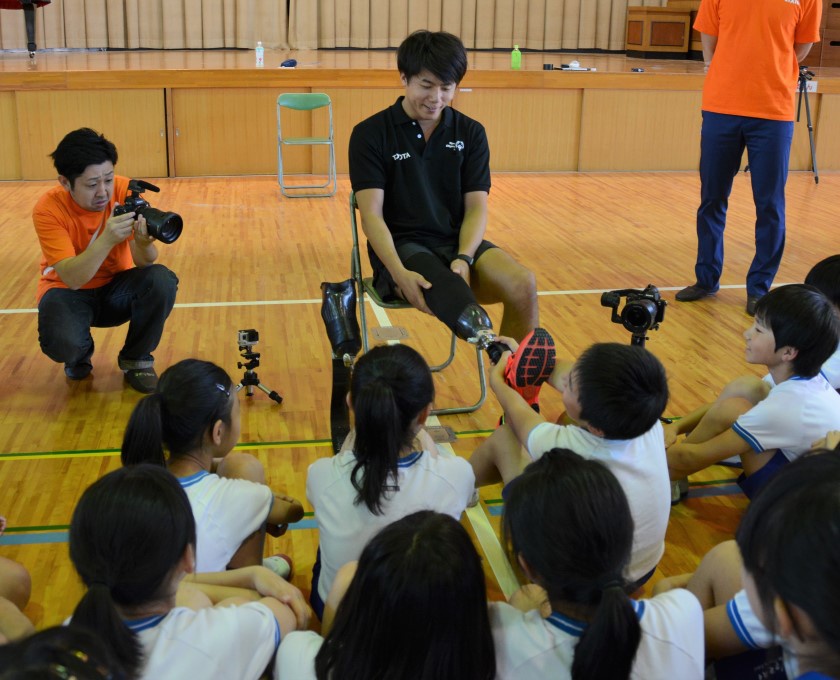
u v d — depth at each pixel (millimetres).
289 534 2211
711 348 3518
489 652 1140
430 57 2545
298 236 5160
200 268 4473
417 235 2789
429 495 1649
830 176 7293
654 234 5375
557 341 3539
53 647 835
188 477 1717
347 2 9477
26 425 2764
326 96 6254
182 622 1247
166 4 9148
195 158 6793
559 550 1181
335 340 2553
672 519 2316
